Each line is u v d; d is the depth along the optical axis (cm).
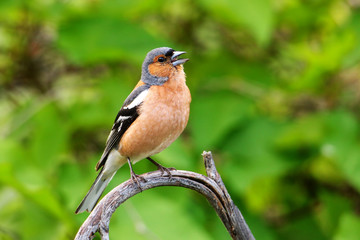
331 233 1105
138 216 862
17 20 1046
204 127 1028
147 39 987
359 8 1108
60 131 997
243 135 1048
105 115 1005
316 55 1053
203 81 1087
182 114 809
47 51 1094
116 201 616
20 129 1038
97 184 818
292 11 1120
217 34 1154
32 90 1095
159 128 793
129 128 800
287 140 1034
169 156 929
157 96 797
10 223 931
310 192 1168
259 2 982
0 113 1108
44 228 923
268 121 1059
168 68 829
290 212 1176
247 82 1083
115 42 977
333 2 1136
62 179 947
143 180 632
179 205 923
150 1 1039
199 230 862
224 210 651
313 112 1091
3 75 1079
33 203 945
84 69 1102
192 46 1153
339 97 1090
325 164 1121
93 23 989
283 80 1117
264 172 1012
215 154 1043
